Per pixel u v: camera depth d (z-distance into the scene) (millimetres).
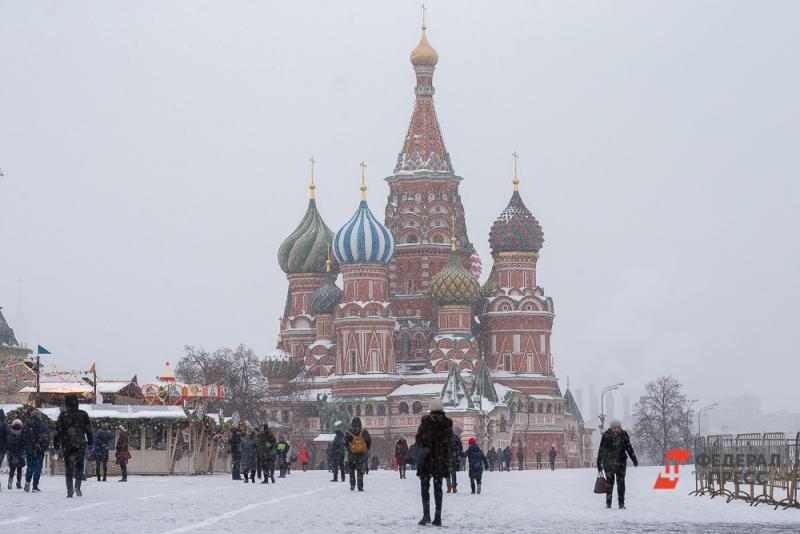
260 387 184750
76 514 35156
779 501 45500
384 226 198000
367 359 195250
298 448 195000
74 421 43344
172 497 44812
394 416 193875
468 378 193000
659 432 198750
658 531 32500
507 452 142875
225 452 92062
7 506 38281
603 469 41812
